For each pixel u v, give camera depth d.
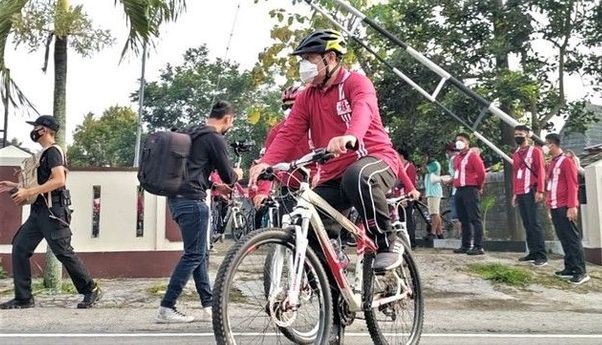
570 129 14.61
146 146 5.45
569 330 5.52
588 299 7.17
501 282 7.91
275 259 3.41
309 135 4.12
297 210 3.51
